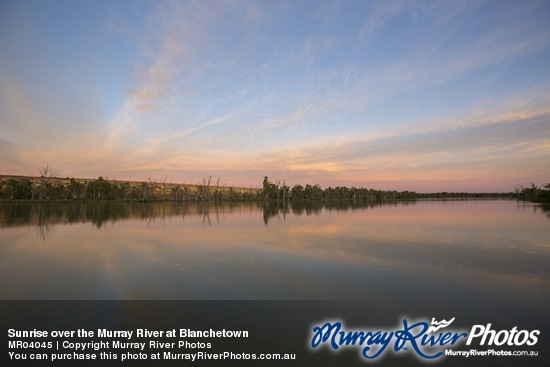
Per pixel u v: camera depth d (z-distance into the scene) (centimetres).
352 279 1298
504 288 1183
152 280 1283
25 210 5653
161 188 16175
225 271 1430
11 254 1806
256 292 1131
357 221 3953
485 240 2334
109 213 5231
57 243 2189
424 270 1445
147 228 3141
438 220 3997
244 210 6756
